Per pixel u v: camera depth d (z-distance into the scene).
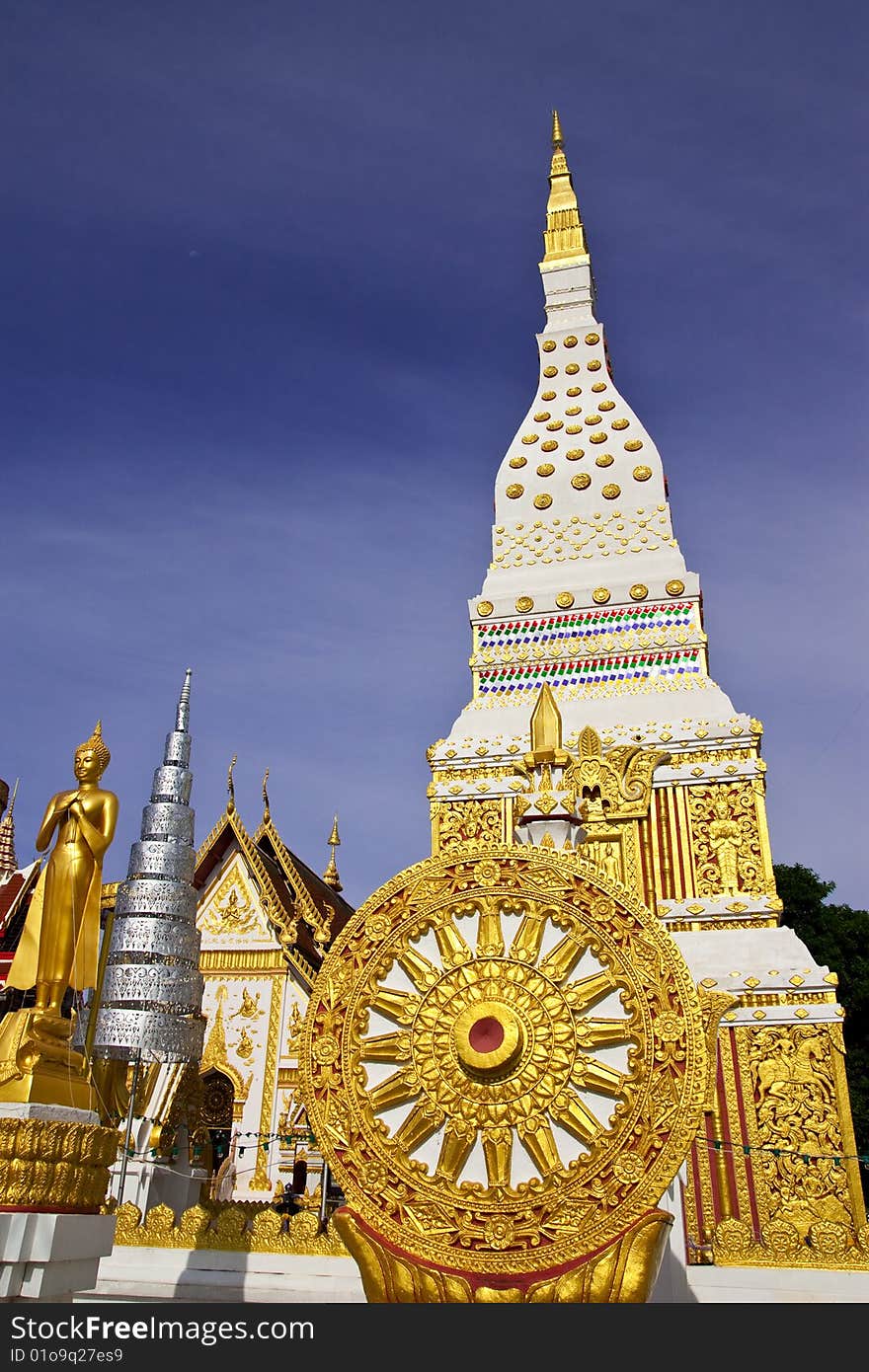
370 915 7.38
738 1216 16.16
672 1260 10.23
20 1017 11.43
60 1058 11.55
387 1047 6.94
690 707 22.70
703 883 20.34
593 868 7.12
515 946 7.00
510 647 25.33
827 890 35.69
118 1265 15.83
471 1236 6.36
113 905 23.36
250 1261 15.54
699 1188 16.47
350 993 7.16
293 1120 22.97
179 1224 16.28
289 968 25.27
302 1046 7.11
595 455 27.56
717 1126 17.02
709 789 21.25
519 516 27.25
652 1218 6.17
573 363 29.70
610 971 6.77
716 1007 7.50
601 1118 6.52
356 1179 6.67
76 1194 10.89
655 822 21.20
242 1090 24.19
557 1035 6.70
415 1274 6.34
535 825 9.26
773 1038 17.56
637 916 6.88
